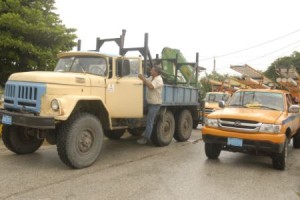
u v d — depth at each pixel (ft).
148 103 29.30
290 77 44.21
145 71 29.81
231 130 24.07
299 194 18.54
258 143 23.20
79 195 16.89
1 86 40.14
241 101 28.45
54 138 23.30
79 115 22.22
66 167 22.31
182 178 20.74
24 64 38.96
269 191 18.85
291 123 26.76
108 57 25.88
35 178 19.53
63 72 24.63
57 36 39.29
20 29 36.88
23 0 39.58
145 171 22.11
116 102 26.23
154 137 31.65
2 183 18.37
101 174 20.95
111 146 31.48
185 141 36.42
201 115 43.45
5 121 22.03
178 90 34.22
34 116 20.47
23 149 25.62
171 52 40.78
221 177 21.33
